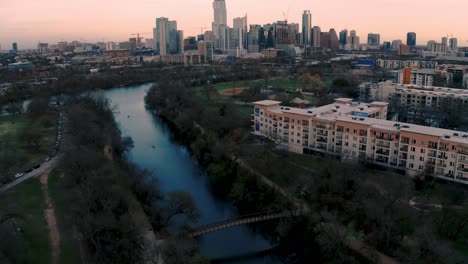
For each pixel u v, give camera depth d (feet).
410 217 545.85
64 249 535.60
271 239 621.31
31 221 607.37
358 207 576.20
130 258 501.56
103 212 565.12
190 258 505.25
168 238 552.41
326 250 529.04
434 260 455.22
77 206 569.23
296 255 573.33
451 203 595.88
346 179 626.23
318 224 570.46
